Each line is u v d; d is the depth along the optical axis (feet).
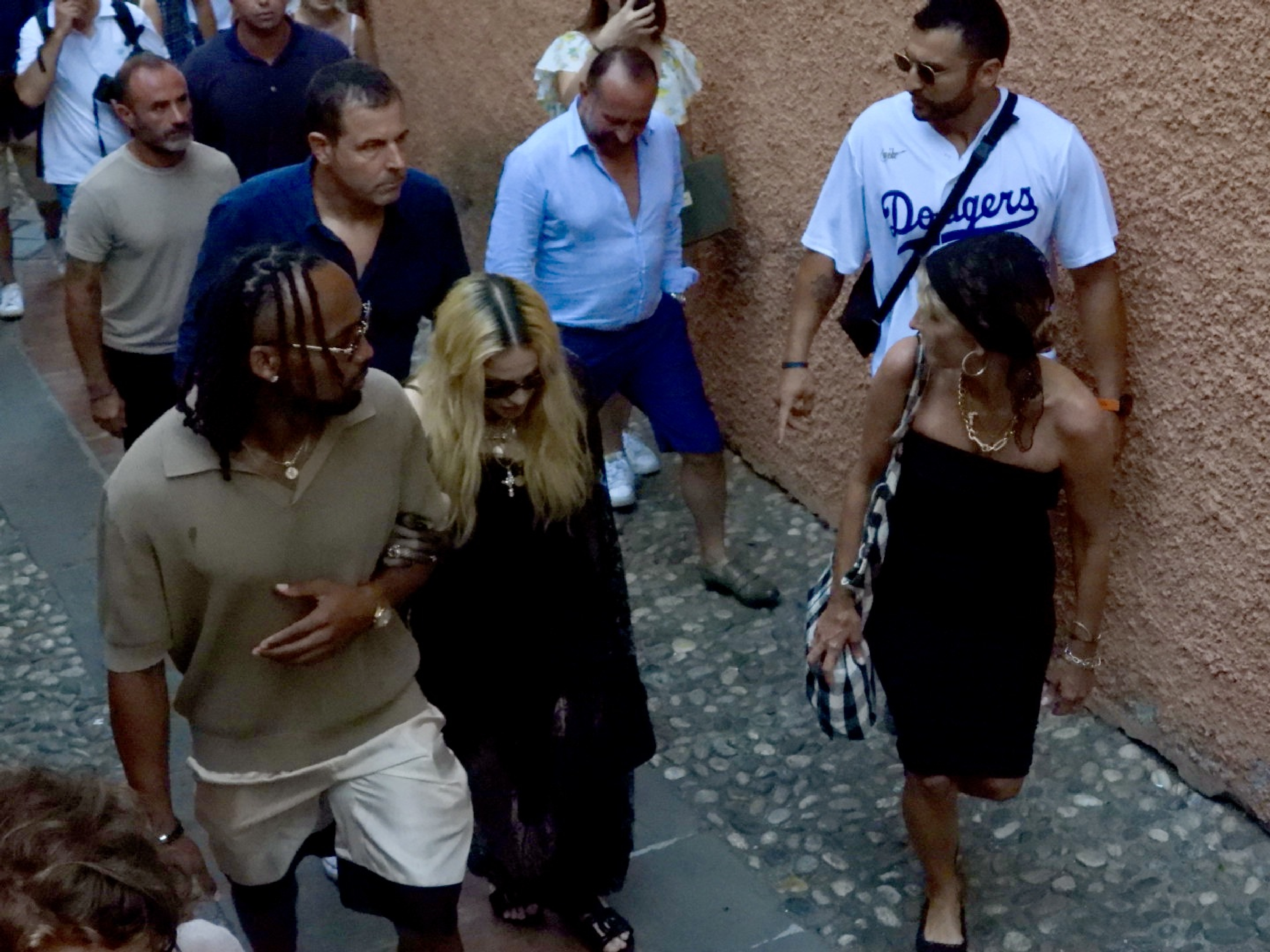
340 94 11.30
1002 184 11.54
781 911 11.59
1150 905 11.40
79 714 14.69
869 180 12.08
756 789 12.99
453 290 9.37
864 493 10.24
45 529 18.26
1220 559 11.78
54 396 21.84
